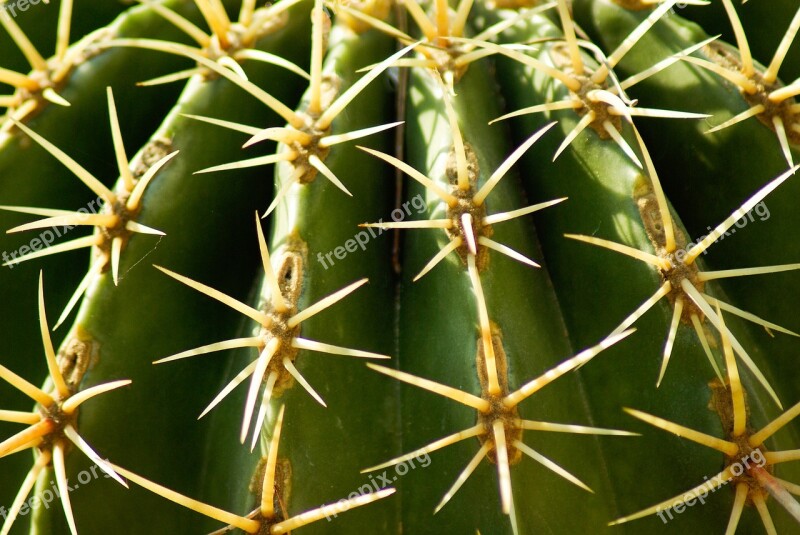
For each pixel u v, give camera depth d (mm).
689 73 374
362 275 361
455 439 337
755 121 367
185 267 365
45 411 348
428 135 364
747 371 361
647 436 354
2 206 367
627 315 354
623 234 352
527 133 375
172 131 366
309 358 347
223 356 371
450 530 349
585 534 349
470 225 344
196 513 360
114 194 359
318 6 357
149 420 358
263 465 344
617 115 359
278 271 348
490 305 347
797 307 368
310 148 354
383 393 361
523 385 345
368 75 356
